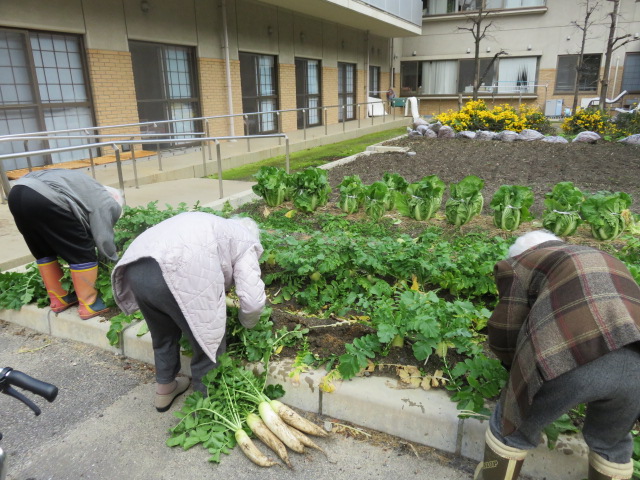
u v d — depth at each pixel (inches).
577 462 92.4
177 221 104.2
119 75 423.8
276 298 155.7
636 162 402.0
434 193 229.0
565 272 76.5
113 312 154.6
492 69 970.1
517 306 83.7
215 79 536.4
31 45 362.9
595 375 70.2
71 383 131.0
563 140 515.5
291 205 265.6
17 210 134.9
